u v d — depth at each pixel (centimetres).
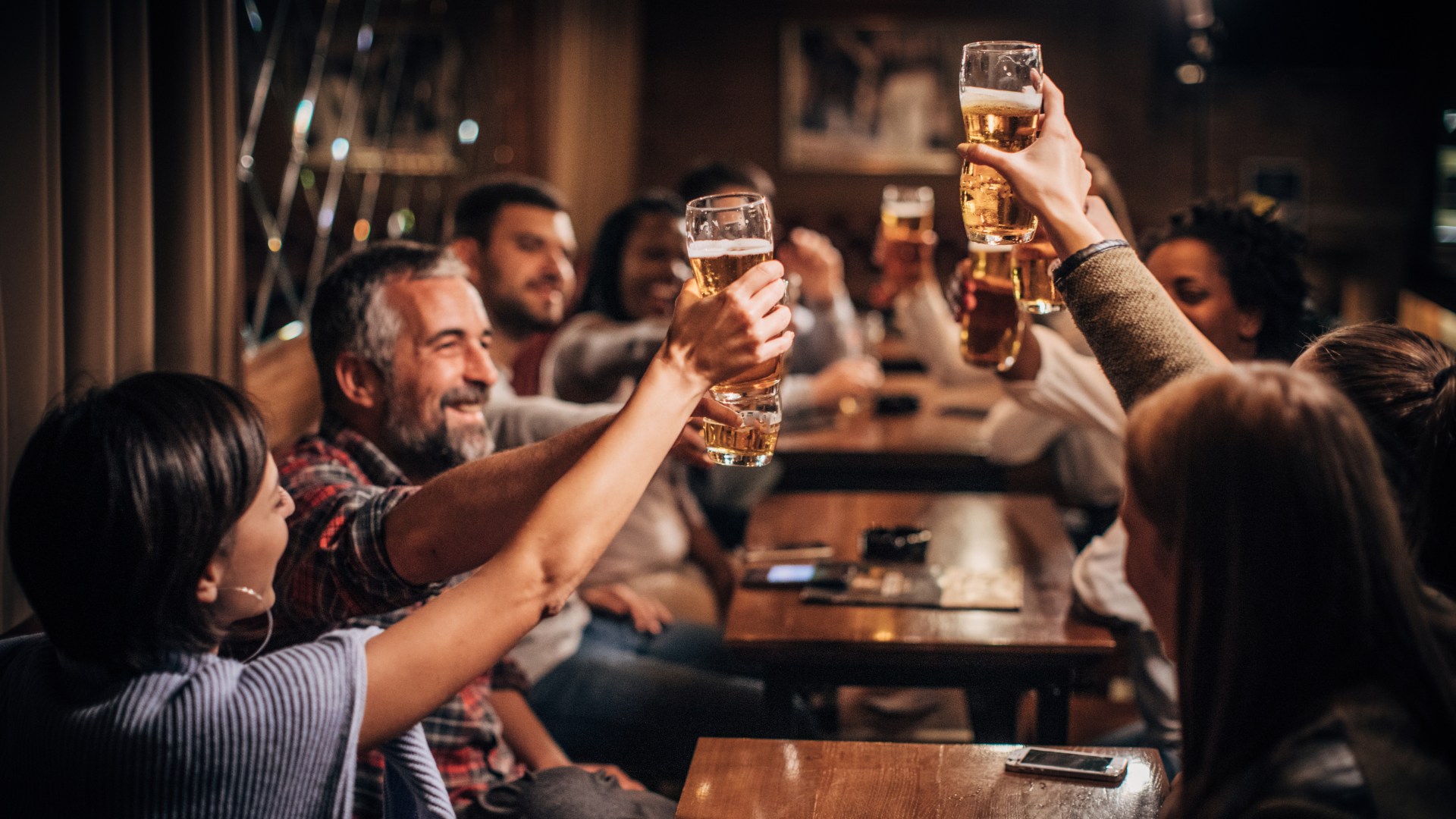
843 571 187
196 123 179
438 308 149
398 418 149
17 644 98
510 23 509
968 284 154
